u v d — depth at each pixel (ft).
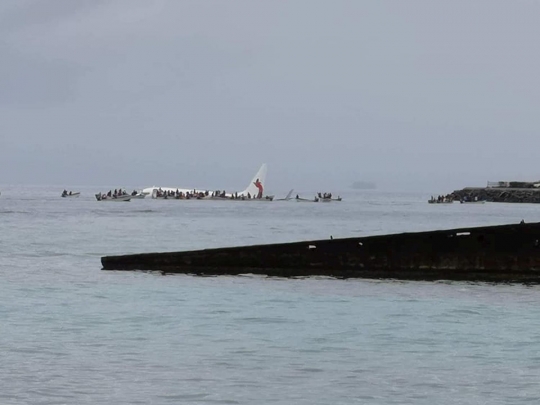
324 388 221.05
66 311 337.52
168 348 265.54
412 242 422.41
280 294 384.47
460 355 259.80
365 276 427.74
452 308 348.79
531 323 316.40
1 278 455.22
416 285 409.90
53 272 485.97
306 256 435.12
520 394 216.95
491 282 415.64
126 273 460.55
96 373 232.73
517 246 414.00
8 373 231.09
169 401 208.54
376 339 284.00
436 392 218.38
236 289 399.44
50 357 250.78
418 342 279.49
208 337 284.82
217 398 211.41
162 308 346.54
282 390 219.00
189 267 455.22
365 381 227.81
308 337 286.46
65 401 207.31
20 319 317.22
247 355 256.93
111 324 308.19
